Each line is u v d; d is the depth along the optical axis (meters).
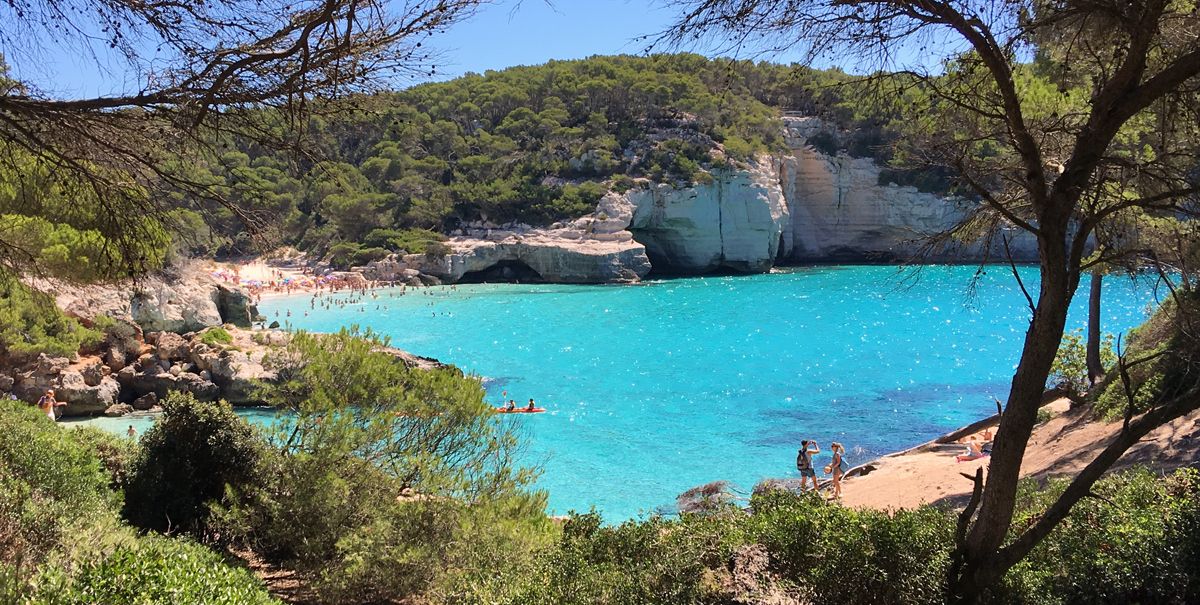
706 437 27.41
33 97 4.23
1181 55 5.65
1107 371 17.55
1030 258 97.25
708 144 107.50
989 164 6.04
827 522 6.31
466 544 10.16
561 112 118.50
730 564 6.50
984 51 5.27
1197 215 5.50
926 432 27.95
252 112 4.51
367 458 11.67
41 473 8.66
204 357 31.92
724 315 65.88
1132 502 7.20
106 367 30.73
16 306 26.78
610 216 99.50
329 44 4.39
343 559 10.23
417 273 93.88
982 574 5.53
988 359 43.72
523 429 28.72
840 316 64.75
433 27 4.44
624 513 19.31
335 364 12.39
